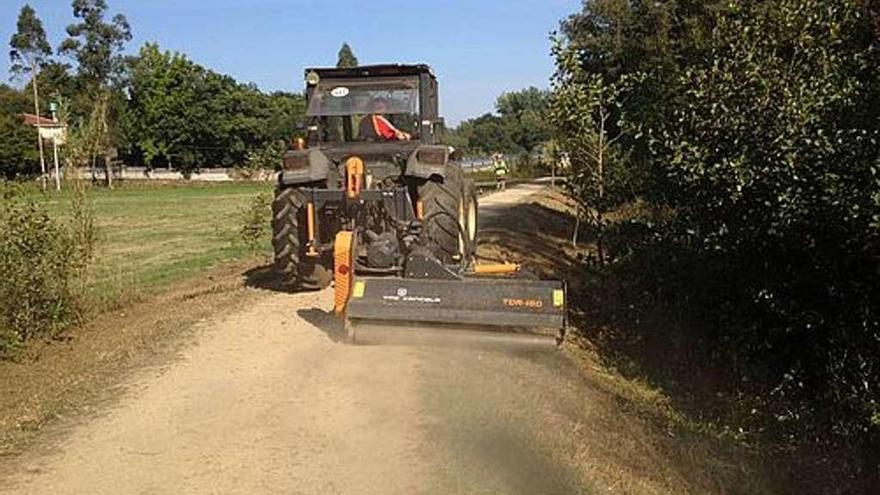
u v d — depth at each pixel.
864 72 7.69
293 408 6.14
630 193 12.01
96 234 14.45
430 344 7.35
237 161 70.75
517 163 55.78
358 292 7.32
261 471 5.10
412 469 5.09
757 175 7.81
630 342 10.20
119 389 6.67
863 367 7.29
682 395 8.81
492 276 7.65
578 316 11.08
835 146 7.07
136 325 8.87
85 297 9.81
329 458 5.27
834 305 7.71
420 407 6.11
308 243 9.45
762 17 8.48
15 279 8.09
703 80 8.63
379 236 8.28
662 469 6.07
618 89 12.27
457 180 9.59
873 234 6.60
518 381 6.82
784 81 8.02
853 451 7.07
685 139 8.71
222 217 29.08
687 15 14.91
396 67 10.05
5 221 8.62
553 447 5.59
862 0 7.76
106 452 5.41
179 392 6.55
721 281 9.06
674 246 9.50
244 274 13.09
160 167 70.50
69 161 9.59
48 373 7.20
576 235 17.23
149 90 68.25
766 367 8.66
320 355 7.39
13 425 5.92
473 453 5.33
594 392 7.48
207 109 68.69
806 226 7.42
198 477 5.02
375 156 10.16
